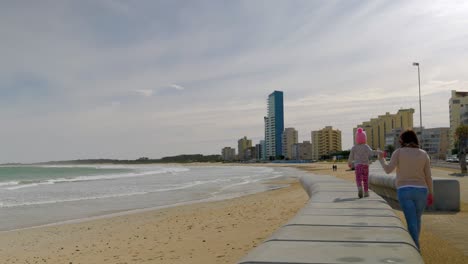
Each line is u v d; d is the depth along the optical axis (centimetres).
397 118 17800
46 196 3123
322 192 1066
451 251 684
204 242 1142
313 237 473
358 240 456
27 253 1201
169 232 1394
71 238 1425
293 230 519
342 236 479
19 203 2625
